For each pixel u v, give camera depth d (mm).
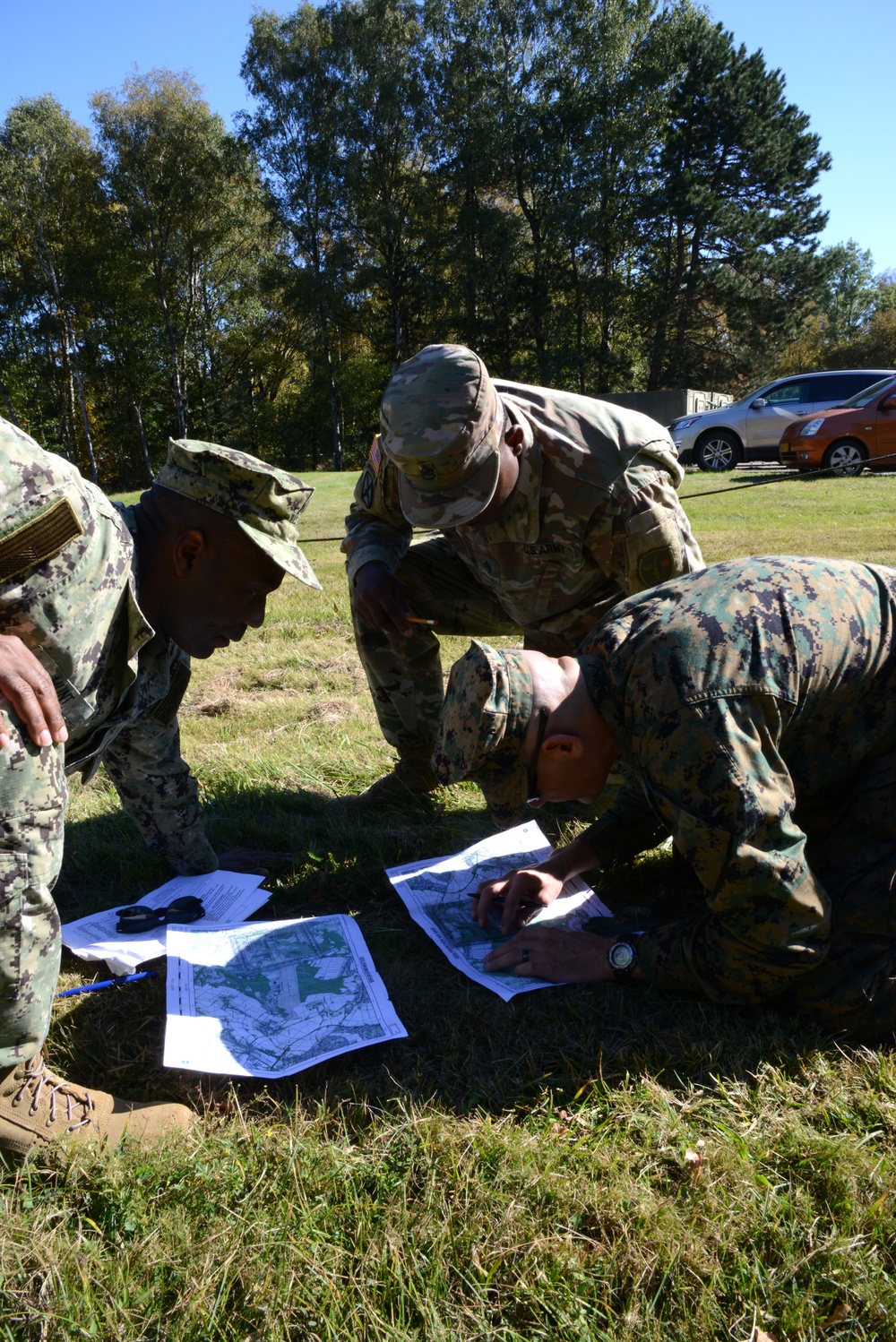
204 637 2186
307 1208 1672
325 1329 1473
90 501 1820
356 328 38594
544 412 2762
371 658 3281
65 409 41906
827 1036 2107
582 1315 1475
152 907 2666
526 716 1956
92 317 39312
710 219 34312
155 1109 1923
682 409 24922
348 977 2328
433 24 34469
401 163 36469
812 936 1980
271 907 2805
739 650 1919
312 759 3887
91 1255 1602
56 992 2365
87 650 1812
